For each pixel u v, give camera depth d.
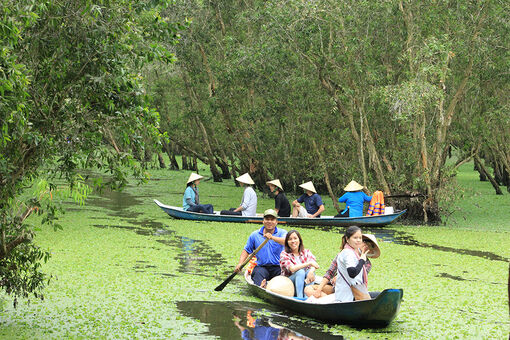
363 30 20.31
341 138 23.08
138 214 20.84
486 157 37.59
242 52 22.55
